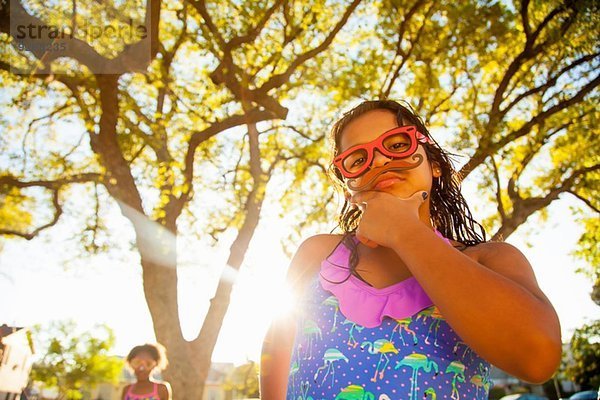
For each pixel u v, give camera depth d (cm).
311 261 123
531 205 1258
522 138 1325
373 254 108
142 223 977
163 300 937
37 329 4847
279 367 116
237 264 986
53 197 1191
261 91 984
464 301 77
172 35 1111
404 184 104
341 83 1149
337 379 94
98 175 1095
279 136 1367
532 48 1113
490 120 1115
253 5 970
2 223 1341
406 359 92
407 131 107
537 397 2342
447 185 129
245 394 4100
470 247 110
